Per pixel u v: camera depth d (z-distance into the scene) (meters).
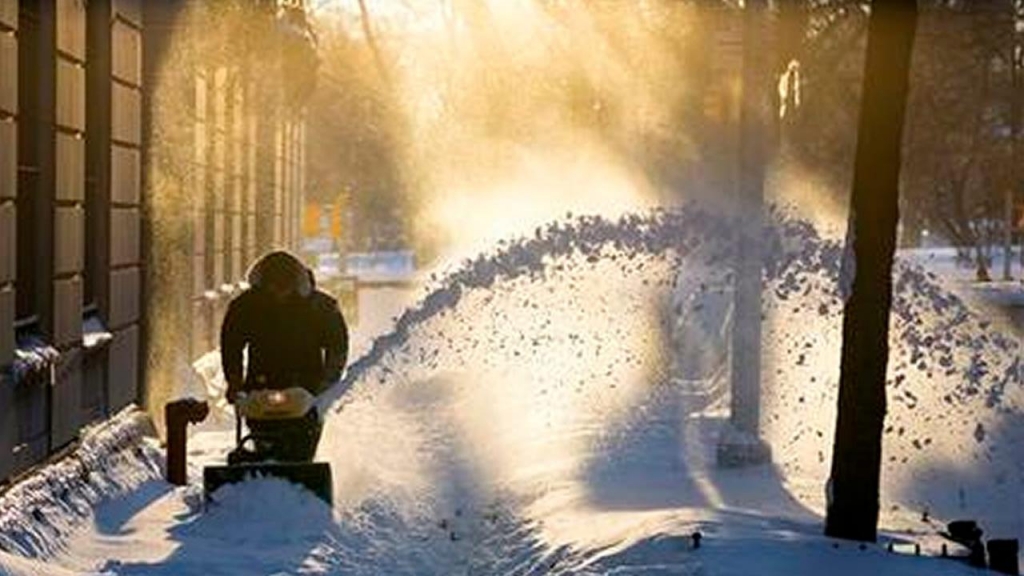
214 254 64.25
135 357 44.88
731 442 42.12
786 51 48.75
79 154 37.28
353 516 35.12
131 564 29.70
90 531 32.91
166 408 40.44
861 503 30.55
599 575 27.72
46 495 31.77
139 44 44.84
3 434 30.36
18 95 32.88
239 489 34.12
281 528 33.28
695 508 35.06
